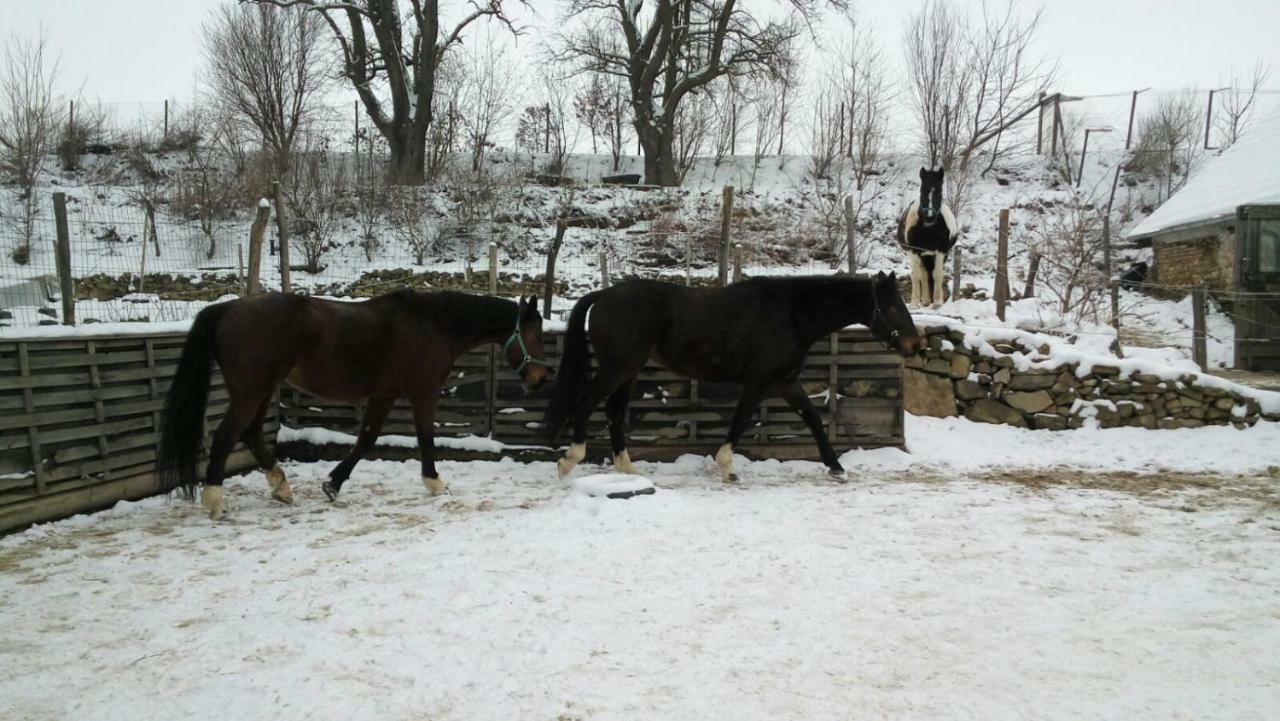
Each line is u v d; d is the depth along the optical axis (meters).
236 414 5.32
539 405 7.55
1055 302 12.69
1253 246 12.82
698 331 6.51
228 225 19.22
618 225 21.27
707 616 3.52
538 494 6.12
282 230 7.90
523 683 2.87
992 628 3.40
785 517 5.29
